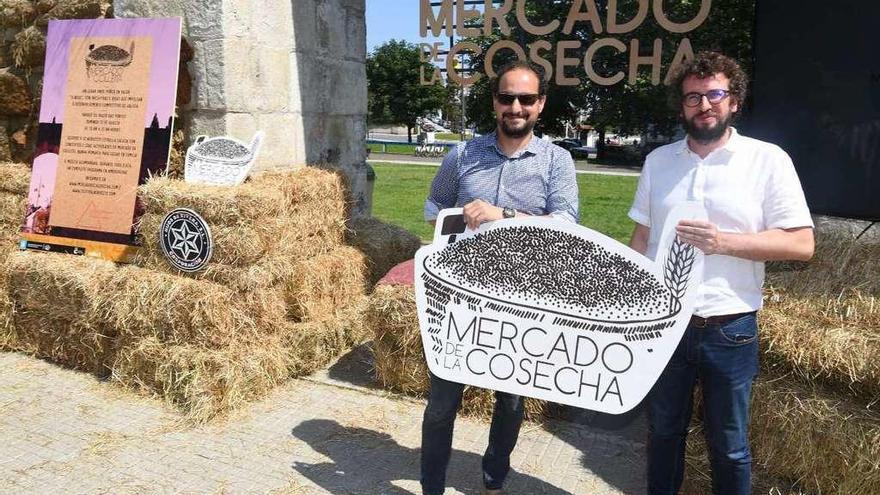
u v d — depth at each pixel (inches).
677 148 93.6
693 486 120.1
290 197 169.3
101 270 164.6
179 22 165.2
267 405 152.8
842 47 152.4
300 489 119.5
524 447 136.3
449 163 105.9
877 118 151.5
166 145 165.9
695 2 324.5
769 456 119.8
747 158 87.8
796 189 85.3
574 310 96.8
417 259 103.3
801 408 112.8
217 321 145.6
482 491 118.6
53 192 179.2
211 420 144.4
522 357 100.3
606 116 574.6
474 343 102.4
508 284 99.7
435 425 105.6
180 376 147.8
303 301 170.9
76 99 177.6
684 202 86.4
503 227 98.3
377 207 526.0
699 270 88.1
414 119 1690.5
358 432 141.3
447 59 227.1
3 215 185.9
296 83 190.1
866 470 104.8
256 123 176.6
